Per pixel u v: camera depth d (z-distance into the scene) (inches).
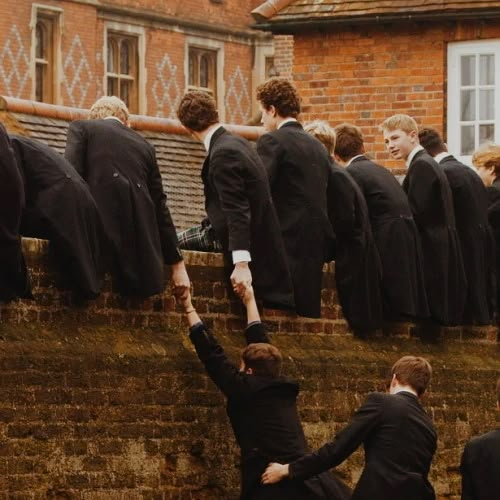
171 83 2260.1
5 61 2036.2
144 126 900.0
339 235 625.9
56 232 542.0
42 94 2089.1
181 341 579.8
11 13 2038.6
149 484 564.7
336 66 1034.7
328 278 629.3
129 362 559.8
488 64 1025.5
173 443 571.8
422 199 652.7
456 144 1030.4
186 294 573.9
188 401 576.4
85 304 556.7
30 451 533.3
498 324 700.0
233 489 588.7
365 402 549.0
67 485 542.6
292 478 541.6
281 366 602.5
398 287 641.6
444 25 1025.5
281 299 589.0
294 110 609.6
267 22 1032.2
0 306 533.6
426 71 1027.9
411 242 644.7
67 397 543.8
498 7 1007.0
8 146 522.9
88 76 2139.5
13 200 522.0
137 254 562.9
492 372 685.9
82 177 563.5
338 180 620.7
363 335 642.2
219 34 2324.1
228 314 596.7
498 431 536.4
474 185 674.2
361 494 541.6
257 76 2374.5
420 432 546.3
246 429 553.0
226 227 581.9
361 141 655.8
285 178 603.2
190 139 917.2
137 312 571.5
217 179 577.6
